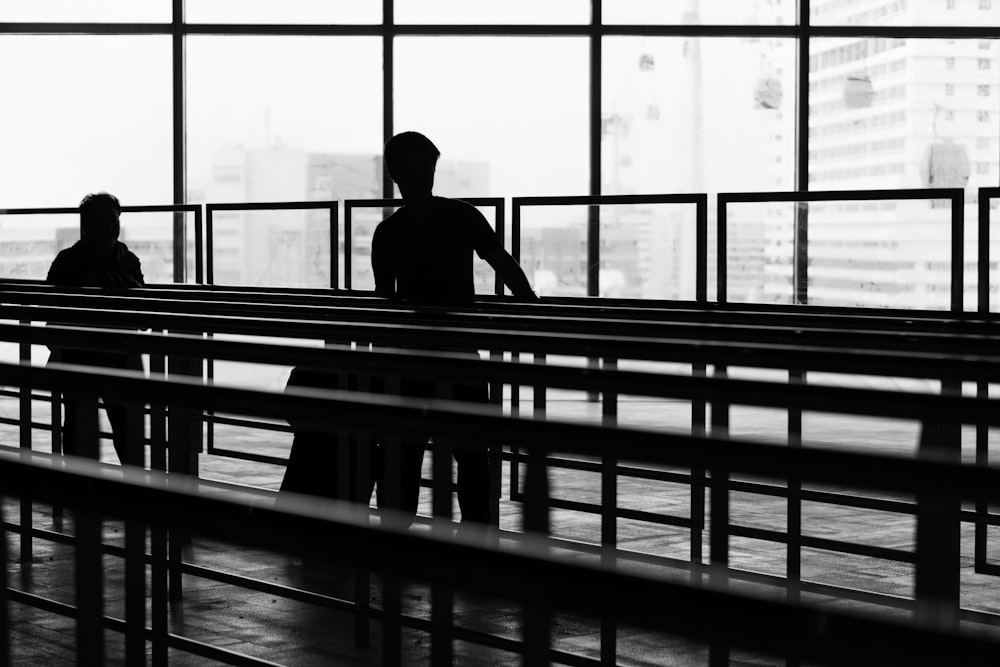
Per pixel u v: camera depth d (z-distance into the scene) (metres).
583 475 7.92
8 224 10.48
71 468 1.75
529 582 1.21
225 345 2.85
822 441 9.32
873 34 11.59
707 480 4.36
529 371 2.41
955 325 3.45
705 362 2.68
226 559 5.16
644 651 3.90
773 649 1.05
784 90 11.72
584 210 8.91
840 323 3.66
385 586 2.65
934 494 1.44
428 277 4.83
